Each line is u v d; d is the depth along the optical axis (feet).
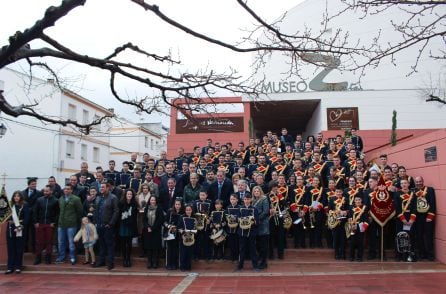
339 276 28.63
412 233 31.73
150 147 139.13
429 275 27.73
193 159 44.98
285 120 83.66
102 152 109.70
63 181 89.66
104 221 32.94
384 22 60.13
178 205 32.17
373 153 50.93
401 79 71.20
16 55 10.86
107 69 12.76
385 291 24.11
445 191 30.83
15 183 80.53
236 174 36.17
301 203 34.96
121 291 25.98
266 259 31.50
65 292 26.02
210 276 29.99
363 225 31.65
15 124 80.84
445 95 51.24
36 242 34.27
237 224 31.68
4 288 27.30
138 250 37.04
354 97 65.05
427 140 34.06
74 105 91.09
